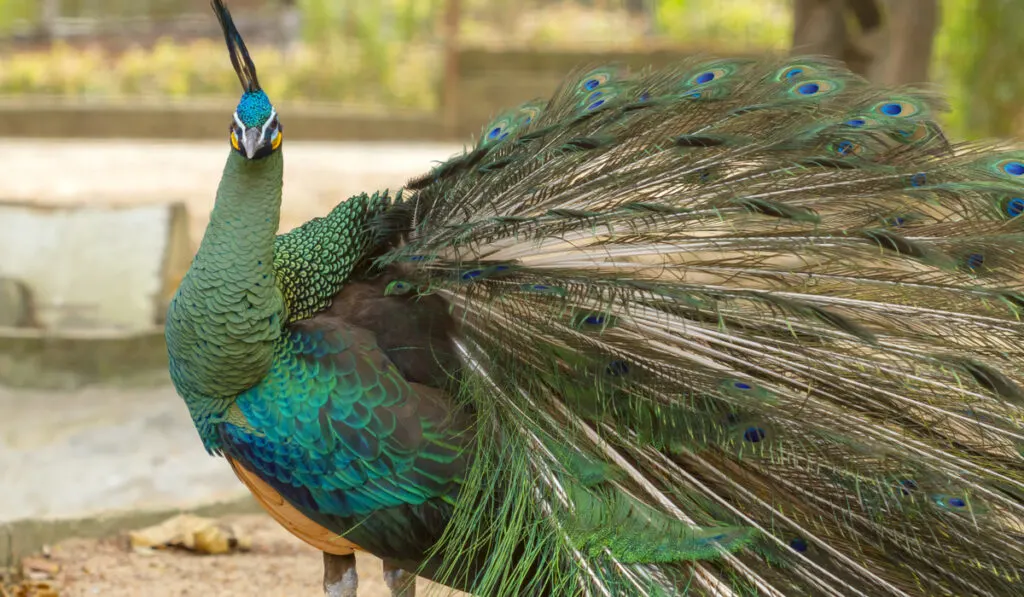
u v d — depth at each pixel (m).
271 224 4.34
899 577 4.44
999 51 19.94
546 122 5.16
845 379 4.51
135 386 9.79
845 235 4.48
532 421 4.50
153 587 6.36
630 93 5.16
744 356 4.54
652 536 4.29
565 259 4.68
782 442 4.46
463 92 26.30
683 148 4.70
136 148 23.66
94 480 7.73
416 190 5.00
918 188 4.64
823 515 4.52
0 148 23.08
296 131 25.78
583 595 4.28
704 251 4.62
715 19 29.19
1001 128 20.16
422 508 4.41
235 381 4.41
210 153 23.14
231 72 28.17
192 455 8.24
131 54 29.47
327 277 4.67
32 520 6.78
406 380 4.55
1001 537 4.41
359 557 6.88
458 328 4.69
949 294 4.54
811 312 4.31
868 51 12.40
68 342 9.70
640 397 4.54
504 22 31.20
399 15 30.08
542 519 4.37
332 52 29.11
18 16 31.03
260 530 7.26
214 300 4.30
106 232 11.68
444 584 4.57
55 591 6.21
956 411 4.49
